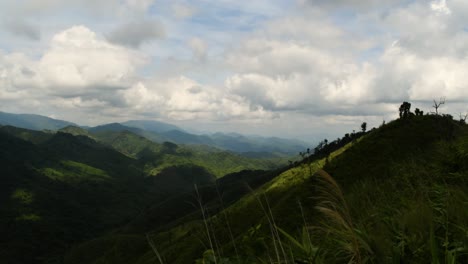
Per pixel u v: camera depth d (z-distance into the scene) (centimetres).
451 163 716
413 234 312
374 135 6981
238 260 297
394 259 264
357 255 252
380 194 772
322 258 298
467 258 275
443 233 328
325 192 250
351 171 5869
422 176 772
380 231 345
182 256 4812
